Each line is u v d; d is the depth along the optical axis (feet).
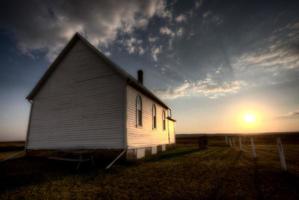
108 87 38.37
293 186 18.10
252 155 45.11
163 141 64.80
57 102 43.73
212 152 56.13
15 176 24.93
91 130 37.96
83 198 16.20
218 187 18.16
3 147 81.10
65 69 44.91
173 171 26.45
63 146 40.11
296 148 65.51
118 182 21.11
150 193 16.88
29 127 46.01
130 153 35.63
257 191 16.72
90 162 34.35
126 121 35.19
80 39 44.16
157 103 60.44
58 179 23.20
